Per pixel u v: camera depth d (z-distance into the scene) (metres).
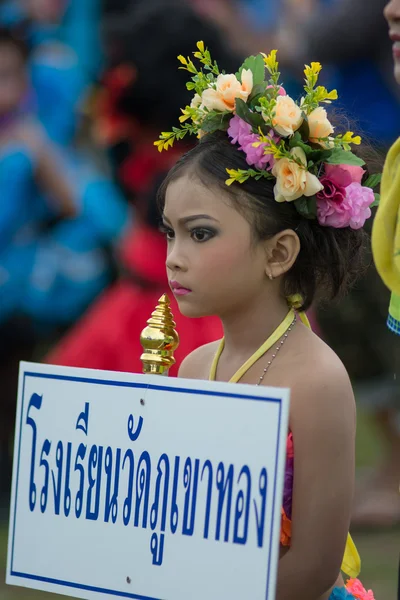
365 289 9.17
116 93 7.12
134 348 7.29
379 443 11.61
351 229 4.45
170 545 3.70
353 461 4.15
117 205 9.12
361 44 8.62
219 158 4.20
